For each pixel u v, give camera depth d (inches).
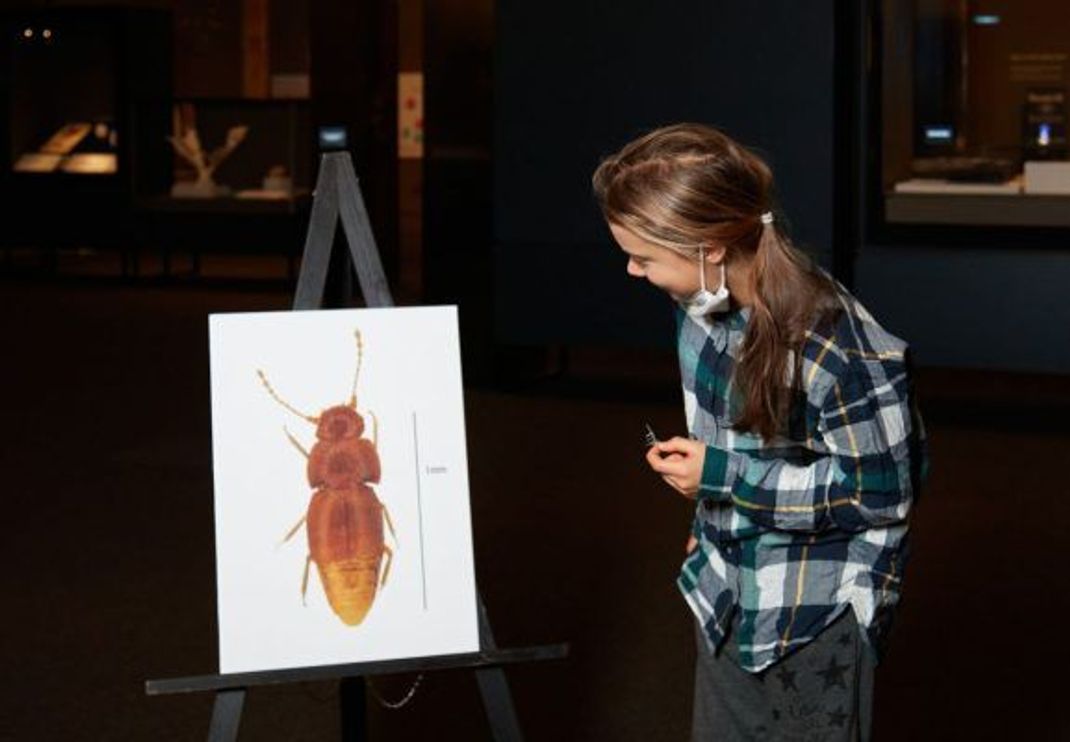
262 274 666.8
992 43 378.0
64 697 177.9
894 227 344.2
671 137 95.7
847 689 99.6
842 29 344.5
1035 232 333.7
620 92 362.9
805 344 93.7
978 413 354.6
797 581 98.7
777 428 95.1
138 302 555.8
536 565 231.0
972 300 339.6
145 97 631.8
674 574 226.4
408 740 165.3
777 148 346.9
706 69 352.8
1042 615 206.2
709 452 97.2
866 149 344.2
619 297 370.6
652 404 372.2
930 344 343.6
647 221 94.1
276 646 110.3
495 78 374.9
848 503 95.0
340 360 115.0
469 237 388.2
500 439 327.3
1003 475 290.2
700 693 105.7
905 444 95.0
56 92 653.9
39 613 209.2
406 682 182.9
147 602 214.1
